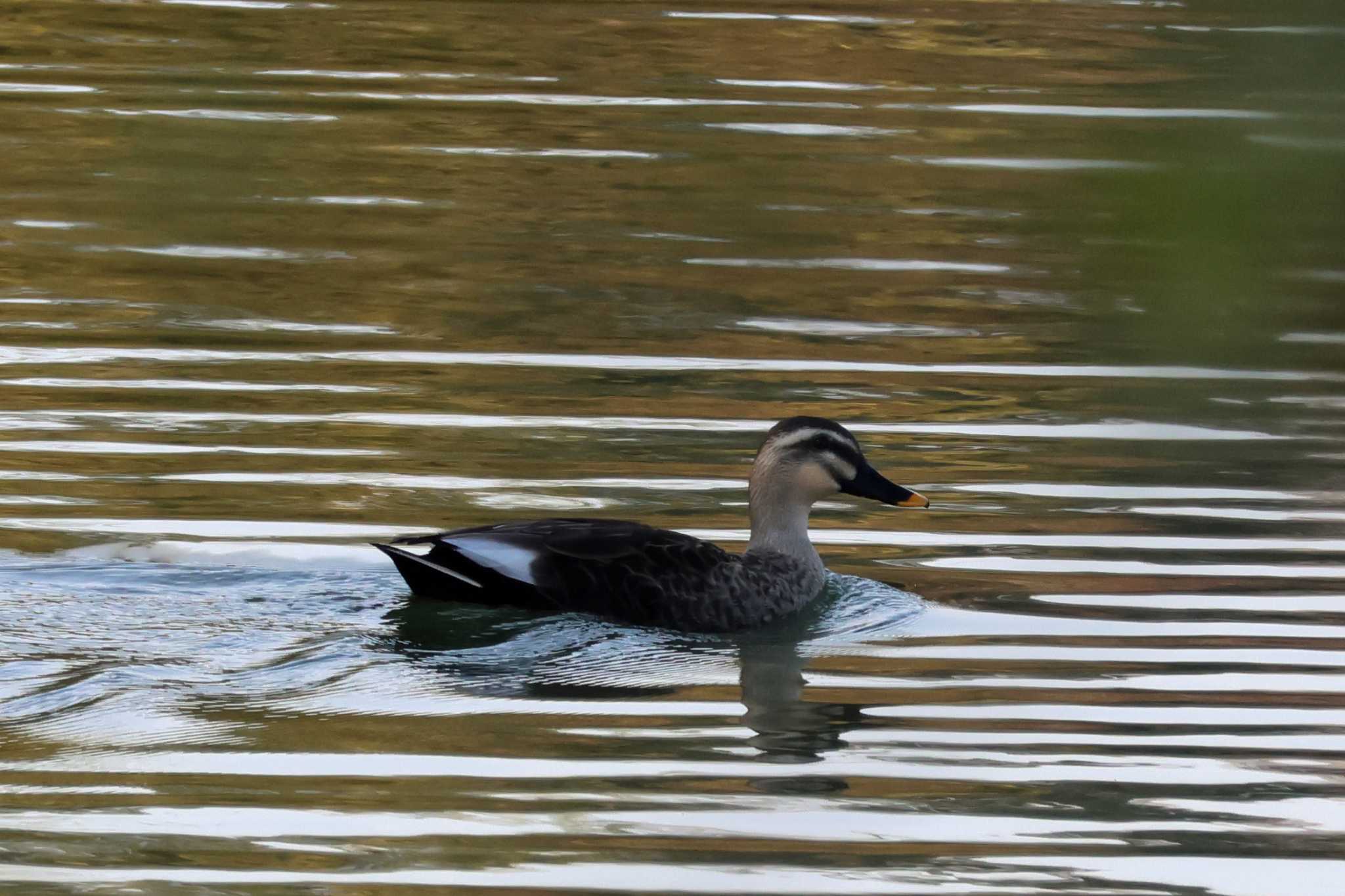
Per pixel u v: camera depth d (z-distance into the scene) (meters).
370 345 18.23
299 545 13.32
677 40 31.19
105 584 12.37
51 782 9.37
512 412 16.44
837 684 11.36
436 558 12.31
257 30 31.36
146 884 8.20
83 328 18.41
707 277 20.78
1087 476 15.20
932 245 21.89
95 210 22.47
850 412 16.61
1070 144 25.00
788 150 25.42
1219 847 8.89
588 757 9.98
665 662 11.87
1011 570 13.37
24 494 14.09
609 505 14.33
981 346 18.69
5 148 24.62
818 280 20.67
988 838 9.00
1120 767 9.94
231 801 9.18
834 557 13.88
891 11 33.00
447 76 29.03
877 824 9.12
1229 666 11.48
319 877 8.31
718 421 16.36
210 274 20.34
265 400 16.50
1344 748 10.18
